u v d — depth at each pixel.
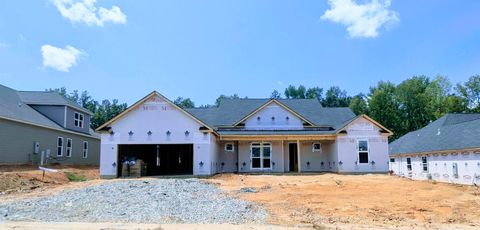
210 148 22.55
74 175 23.31
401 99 58.78
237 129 27.33
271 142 26.17
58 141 29.36
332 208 11.42
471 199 13.38
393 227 8.76
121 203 12.54
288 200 12.95
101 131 22.39
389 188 16.03
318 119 29.11
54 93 32.09
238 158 25.94
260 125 27.50
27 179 18.47
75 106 31.97
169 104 22.83
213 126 27.42
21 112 25.88
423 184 17.55
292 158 27.34
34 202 12.75
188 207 11.78
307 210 11.09
